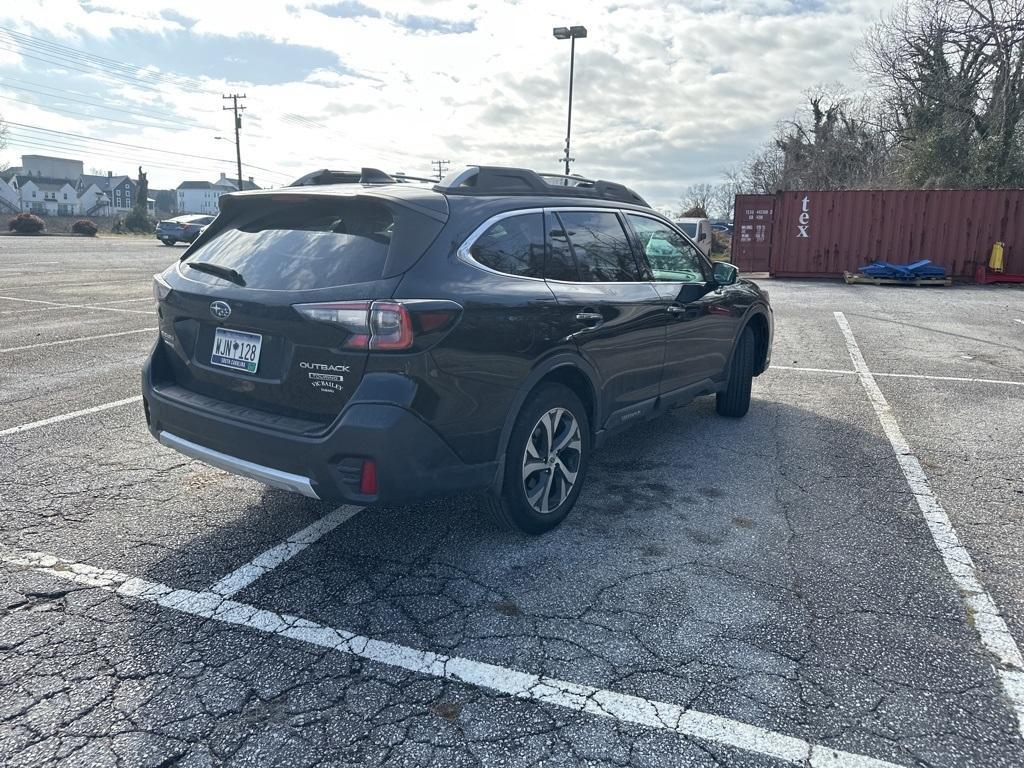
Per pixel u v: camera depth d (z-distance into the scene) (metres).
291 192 3.39
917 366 8.26
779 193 20.30
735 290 5.61
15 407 5.86
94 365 7.36
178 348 3.57
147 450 4.91
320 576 3.31
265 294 3.13
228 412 3.27
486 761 2.22
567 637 2.87
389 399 2.91
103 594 3.12
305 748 2.27
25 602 3.04
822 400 6.65
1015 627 2.97
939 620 3.02
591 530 3.83
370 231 3.17
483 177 3.63
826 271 20.36
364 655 2.73
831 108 46.69
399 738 2.31
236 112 60.31
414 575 3.33
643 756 2.25
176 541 3.62
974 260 19.16
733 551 3.61
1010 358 8.78
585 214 4.10
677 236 5.07
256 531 3.75
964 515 4.07
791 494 4.36
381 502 2.97
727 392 5.88
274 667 2.65
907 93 32.03
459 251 3.22
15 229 42.31
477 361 3.14
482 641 2.83
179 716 2.39
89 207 115.69
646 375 4.46
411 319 2.90
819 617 3.03
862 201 19.75
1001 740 2.33
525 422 3.44
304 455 2.99
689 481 4.56
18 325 9.83
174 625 2.91
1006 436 5.54
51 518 3.85
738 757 2.25
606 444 5.30
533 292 3.46
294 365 3.08
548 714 2.43
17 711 2.40
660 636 2.88
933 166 29.33
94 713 2.40
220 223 3.80
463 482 3.20
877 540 3.75
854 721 2.41
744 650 2.79
